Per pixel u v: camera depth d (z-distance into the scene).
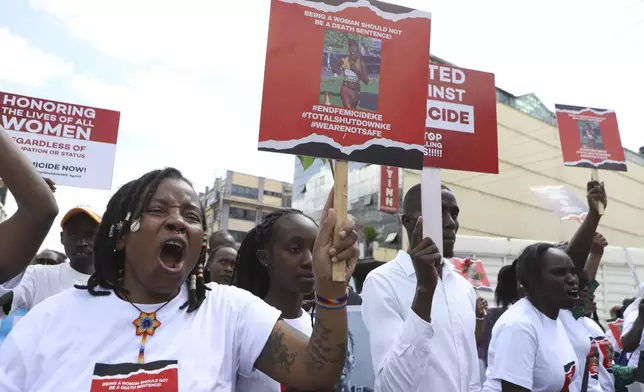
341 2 1.89
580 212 3.69
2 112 3.40
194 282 1.65
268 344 1.65
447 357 2.48
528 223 19.55
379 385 2.38
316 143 1.78
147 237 1.54
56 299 1.55
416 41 1.96
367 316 2.61
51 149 3.49
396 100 1.90
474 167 2.69
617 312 8.44
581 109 3.70
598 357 3.33
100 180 3.56
